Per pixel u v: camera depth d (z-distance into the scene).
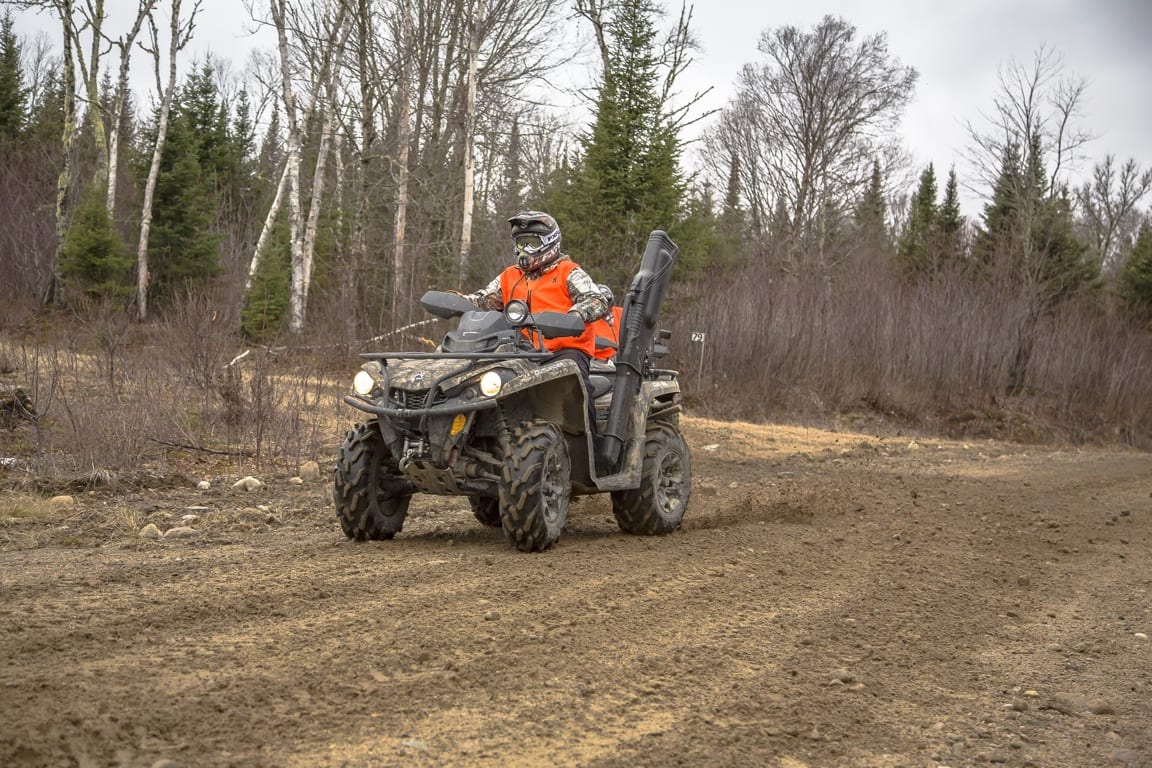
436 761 3.42
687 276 27.22
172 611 4.95
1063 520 10.52
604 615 5.38
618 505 7.96
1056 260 41.62
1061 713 4.54
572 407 7.16
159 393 12.14
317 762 3.32
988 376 28.97
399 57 27.47
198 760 3.24
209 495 9.42
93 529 7.65
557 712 3.96
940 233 43.72
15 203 29.61
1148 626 6.21
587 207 26.06
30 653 4.17
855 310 28.48
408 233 29.80
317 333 19.69
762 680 4.57
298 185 22.98
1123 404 30.14
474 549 7.00
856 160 48.94
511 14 27.53
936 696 4.62
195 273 29.27
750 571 6.81
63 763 3.12
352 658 4.36
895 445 19.62
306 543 7.23
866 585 6.72
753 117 49.22
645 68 26.55
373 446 7.18
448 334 7.12
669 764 3.56
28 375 12.74
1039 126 45.09
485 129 30.70
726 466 14.45
